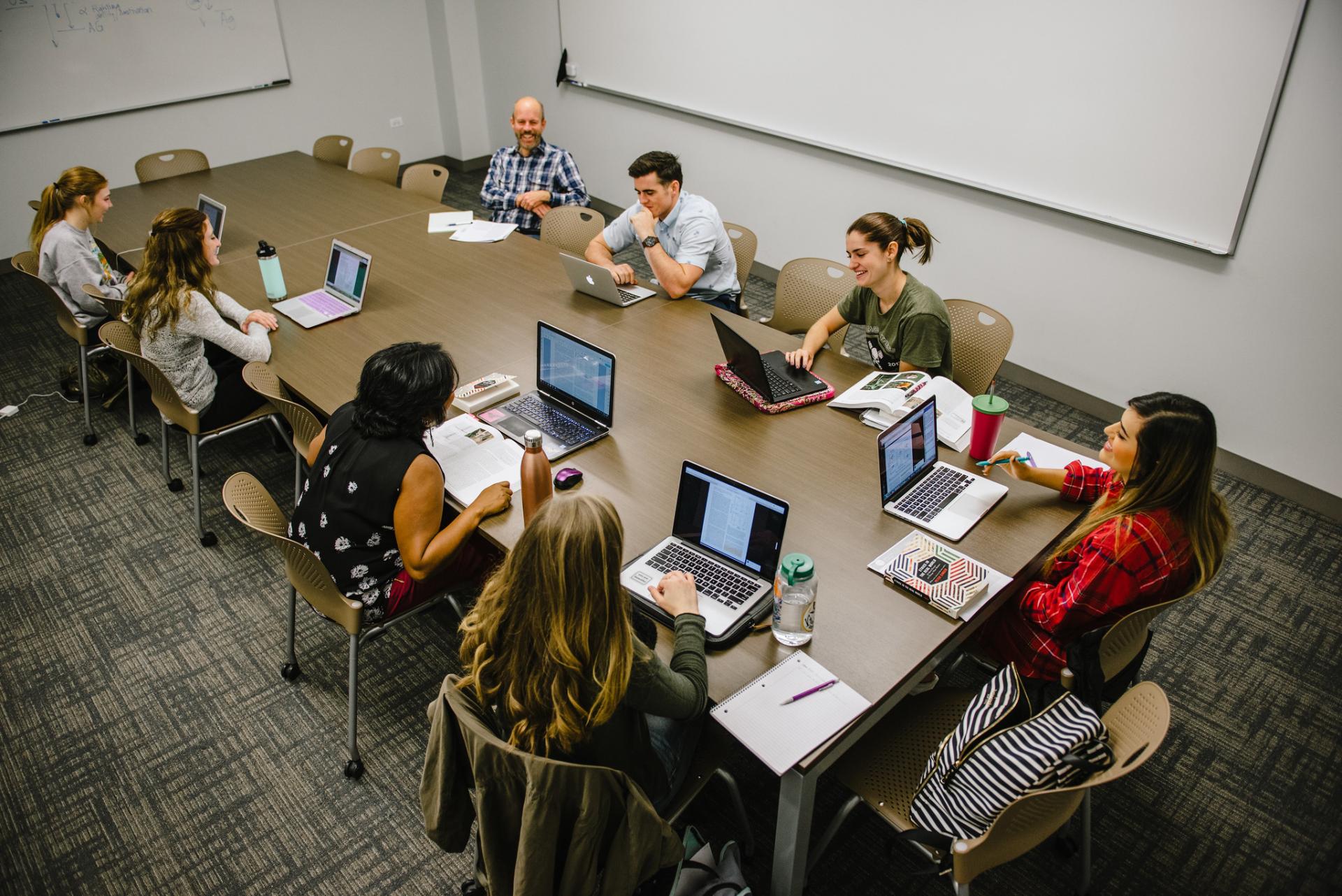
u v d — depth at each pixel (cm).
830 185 474
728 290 358
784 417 264
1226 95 317
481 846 156
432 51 692
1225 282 341
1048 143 376
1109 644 188
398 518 212
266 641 285
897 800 182
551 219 414
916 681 184
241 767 244
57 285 370
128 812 232
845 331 318
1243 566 314
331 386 282
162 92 580
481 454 245
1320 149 301
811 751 160
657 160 333
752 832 224
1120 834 224
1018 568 202
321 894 212
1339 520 337
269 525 226
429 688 267
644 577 199
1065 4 349
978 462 238
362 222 424
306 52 631
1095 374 397
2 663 277
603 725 154
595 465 241
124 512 344
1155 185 348
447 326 320
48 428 397
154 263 289
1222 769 241
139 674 273
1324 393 328
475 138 722
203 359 312
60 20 527
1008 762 159
